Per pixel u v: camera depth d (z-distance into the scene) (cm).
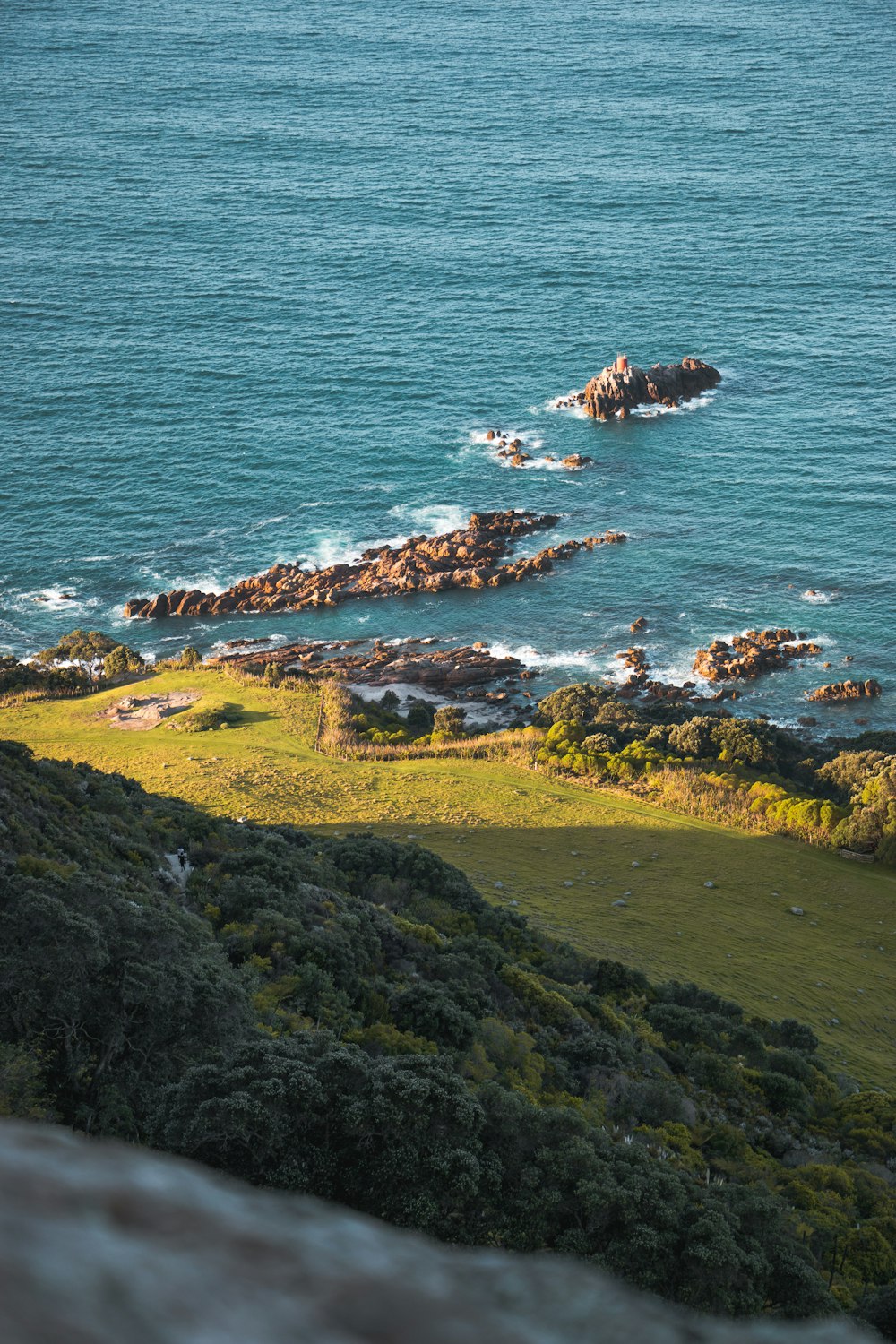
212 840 5341
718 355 19100
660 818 8188
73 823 4556
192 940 3750
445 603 13125
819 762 9962
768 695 11369
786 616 12688
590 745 9375
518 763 9256
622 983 5425
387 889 5719
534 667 12012
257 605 13088
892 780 8275
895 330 19838
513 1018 4550
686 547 14012
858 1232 3459
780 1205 3198
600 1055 4288
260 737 9719
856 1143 4438
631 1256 2712
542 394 17900
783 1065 4959
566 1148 2917
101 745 9494
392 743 9888
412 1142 2650
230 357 19100
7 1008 2773
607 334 19938
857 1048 5559
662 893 6981
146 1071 2905
